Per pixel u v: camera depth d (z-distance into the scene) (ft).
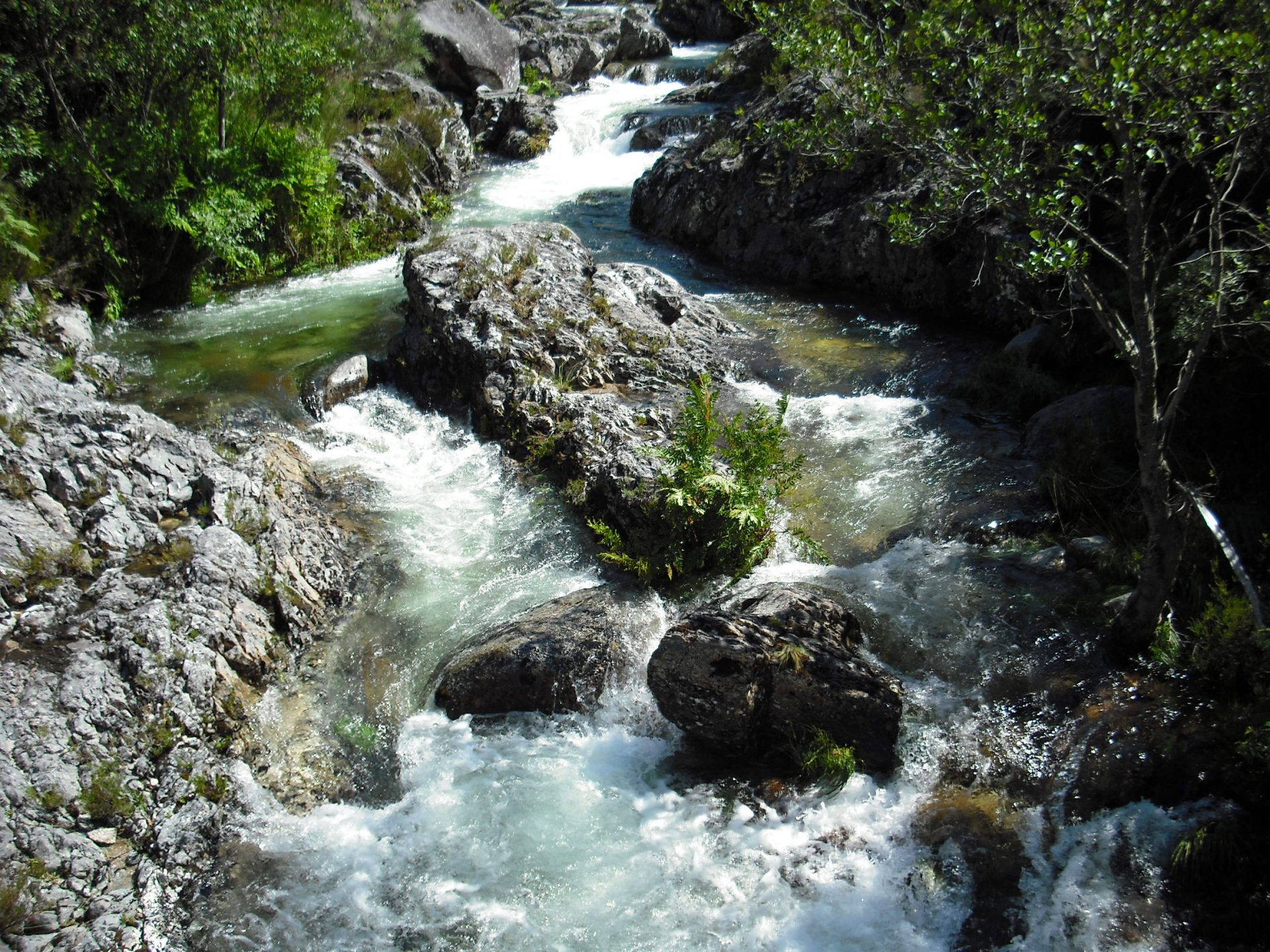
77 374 32.30
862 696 19.84
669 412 31.81
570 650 21.90
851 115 22.04
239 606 23.12
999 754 19.30
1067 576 23.48
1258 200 27.68
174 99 41.86
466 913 17.56
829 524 27.14
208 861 18.61
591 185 59.47
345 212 49.14
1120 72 15.88
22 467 24.27
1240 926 15.47
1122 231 32.35
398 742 21.34
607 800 19.77
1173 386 26.21
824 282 44.04
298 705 22.18
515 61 76.95
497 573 26.22
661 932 17.06
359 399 34.22
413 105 59.82
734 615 21.15
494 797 19.92
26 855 17.46
